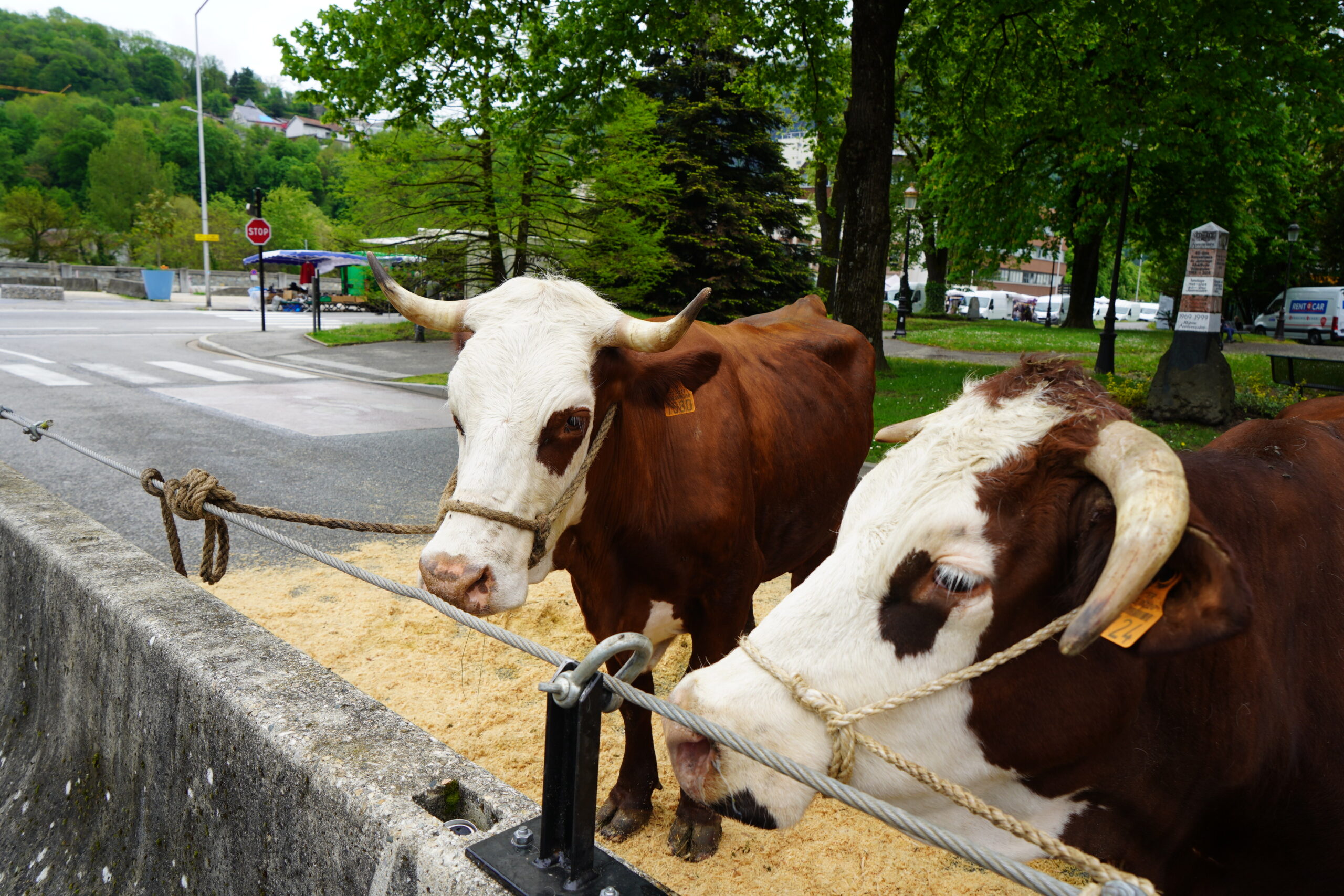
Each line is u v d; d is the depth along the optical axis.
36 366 13.91
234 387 12.80
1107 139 13.68
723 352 3.49
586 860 1.44
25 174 87.00
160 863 2.25
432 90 13.42
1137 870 1.80
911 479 1.66
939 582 1.59
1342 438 2.13
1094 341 24.31
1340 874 1.84
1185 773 1.71
